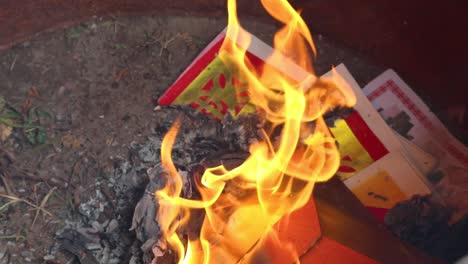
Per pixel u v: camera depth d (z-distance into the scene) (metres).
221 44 0.86
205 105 0.83
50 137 0.82
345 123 0.83
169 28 0.88
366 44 0.87
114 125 0.83
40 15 0.84
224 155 0.75
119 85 0.85
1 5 0.81
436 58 0.82
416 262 0.69
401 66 0.86
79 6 0.85
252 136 0.80
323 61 0.88
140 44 0.87
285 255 0.63
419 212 0.79
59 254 0.76
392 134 0.83
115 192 0.79
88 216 0.77
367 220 0.71
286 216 0.65
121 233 0.76
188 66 0.86
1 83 0.84
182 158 0.78
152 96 0.85
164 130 0.82
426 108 0.85
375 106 0.86
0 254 0.76
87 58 0.86
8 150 0.81
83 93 0.84
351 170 0.81
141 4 0.86
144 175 0.79
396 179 0.81
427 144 0.84
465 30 0.78
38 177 0.80
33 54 0.85
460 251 0.78
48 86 0.84
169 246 0.69
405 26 0.83
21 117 0.83
